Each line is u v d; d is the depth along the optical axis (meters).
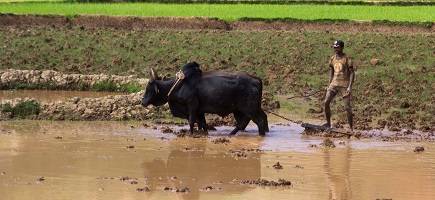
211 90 54.53
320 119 64.62
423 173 42.34
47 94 78.44
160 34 105.62
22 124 59.25
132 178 40.50
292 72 86.00
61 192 37.03
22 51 95.00
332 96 56.47
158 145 50.62
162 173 41.91
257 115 55.41
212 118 64.31
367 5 139.25
